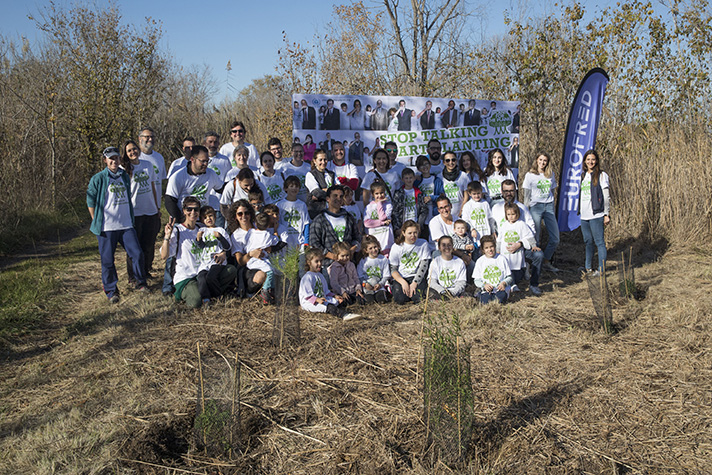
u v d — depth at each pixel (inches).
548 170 301.3
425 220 283.9
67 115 572.4
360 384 159.0
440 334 129.7
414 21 637.9
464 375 123.1
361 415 141.7
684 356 175.5
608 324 198.8
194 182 262.7
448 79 560.4
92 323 215.5
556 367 169.3
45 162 524.1
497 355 179.0
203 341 192.4
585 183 283.6
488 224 279.4
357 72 568.4
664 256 318.7
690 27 403.5
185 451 127.8
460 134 338.6
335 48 572.4
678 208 341.1
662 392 152.3
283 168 297.3
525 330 201.3
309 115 323.9
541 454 123.7
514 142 345.1
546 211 302.5
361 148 330.3
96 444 128.3
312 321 215.5
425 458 123.0
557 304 236.8
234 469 119.6
